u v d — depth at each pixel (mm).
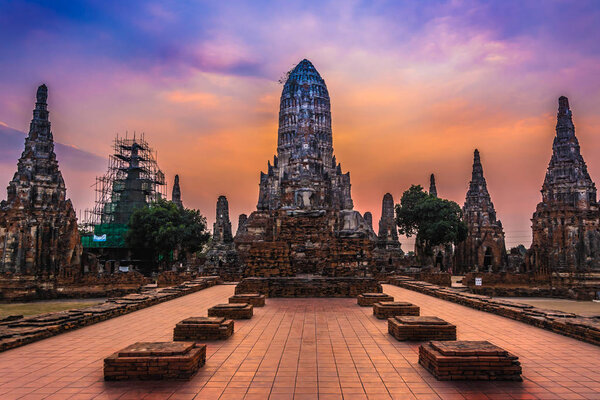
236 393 12914
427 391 13094
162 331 21688
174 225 86875
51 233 60094
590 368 15430
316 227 46094
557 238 68125
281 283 35719
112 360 13969
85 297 58688
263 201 129625
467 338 20094
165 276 59375
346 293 35656
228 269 68625
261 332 21172
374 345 18531
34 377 14336
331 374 14656
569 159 71062
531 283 66625
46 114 64188
